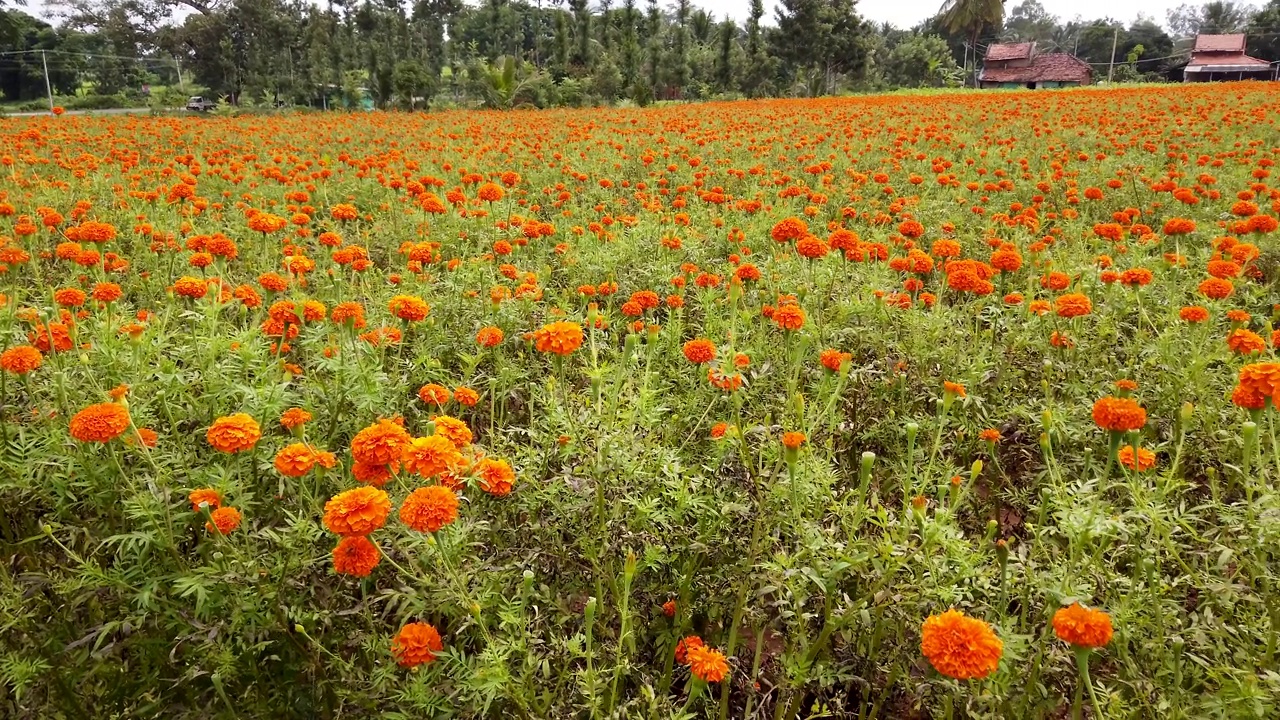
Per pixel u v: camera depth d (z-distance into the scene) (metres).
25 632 2.39
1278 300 4.92
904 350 4.16
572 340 2.85
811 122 20.89
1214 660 2.21
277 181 10.24
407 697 2.15
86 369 2.99
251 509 2.70
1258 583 2.53
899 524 2.38
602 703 2.25
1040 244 5.50
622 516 2.65
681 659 2.38
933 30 93.94
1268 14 93.81
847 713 2.41
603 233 6.63
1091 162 11.73
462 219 7.49
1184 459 3.47
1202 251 5.84
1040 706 2.20
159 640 2.35
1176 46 110.81
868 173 11.11
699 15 68.31
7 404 3.06
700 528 2.68
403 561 2.53
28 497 2.74
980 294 4.23
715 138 15.53
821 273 5.24
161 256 6.23
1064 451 3.50
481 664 2.18
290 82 62.12
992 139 14.48
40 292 5.27
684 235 6.77
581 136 17.39
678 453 3.09
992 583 2.42
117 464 2.46
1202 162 11.36
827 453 3.06
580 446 2.75
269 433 3.00
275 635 2.41
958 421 3.57
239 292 3.90
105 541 2.31
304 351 4.34
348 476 2.89
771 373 3.94
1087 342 4.36
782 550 2.53
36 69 84.50
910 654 2.31
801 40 61.53
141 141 18.11
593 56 55.31
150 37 88.06
